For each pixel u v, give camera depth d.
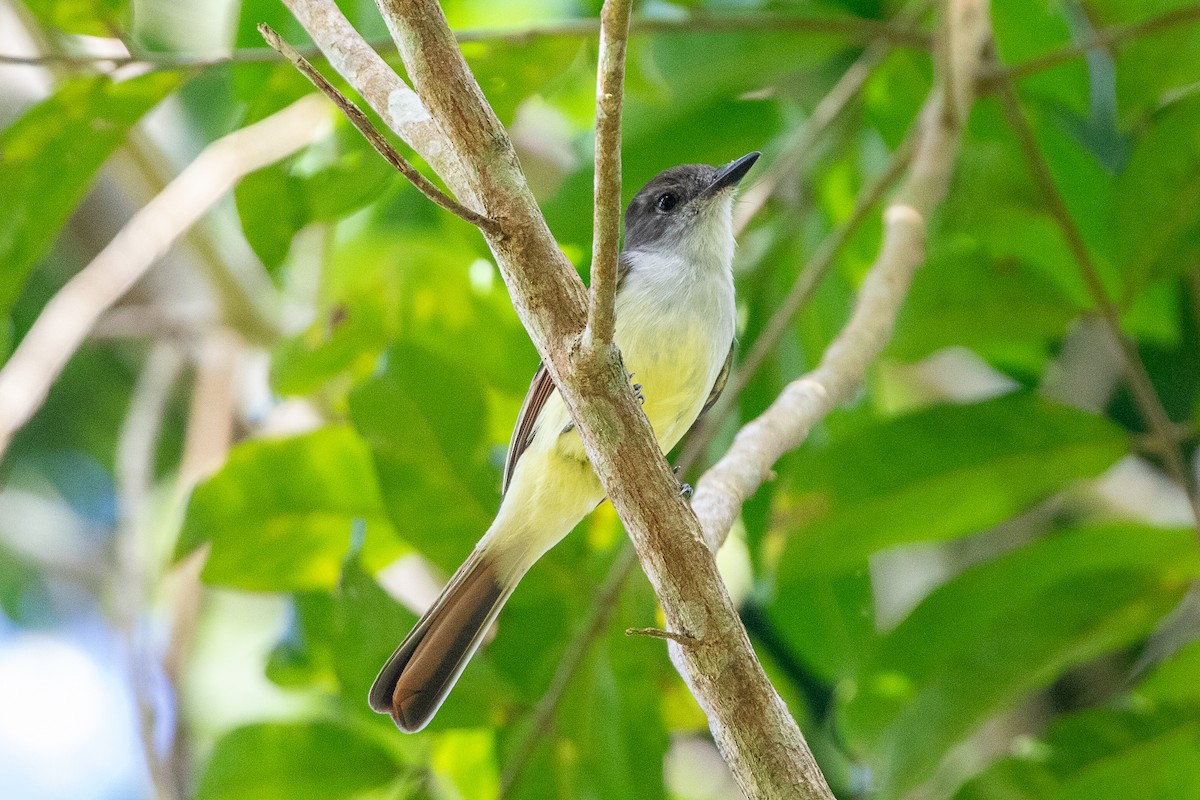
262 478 8.95
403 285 9.88
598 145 4.73
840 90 10.32
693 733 12.72
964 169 9.26
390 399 8.62
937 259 9.04
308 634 9.09
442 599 8.22
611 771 8.43
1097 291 8.96
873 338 7.81
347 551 9.11
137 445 10.66
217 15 12.62
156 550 11.64
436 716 8.55
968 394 12.41
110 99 8.12
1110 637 8.44
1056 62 9.20
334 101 4.85
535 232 5.19
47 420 14.41
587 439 5.37
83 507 14.61
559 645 8.73
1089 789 8.27
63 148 8.23
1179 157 8.70
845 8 10.79
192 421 11.38
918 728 8.39
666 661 9.03
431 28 5.16
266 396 11.96
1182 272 9.05
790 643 10.16
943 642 8.83
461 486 8.61
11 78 11.85
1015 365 10.99
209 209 11.12
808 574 8.82
